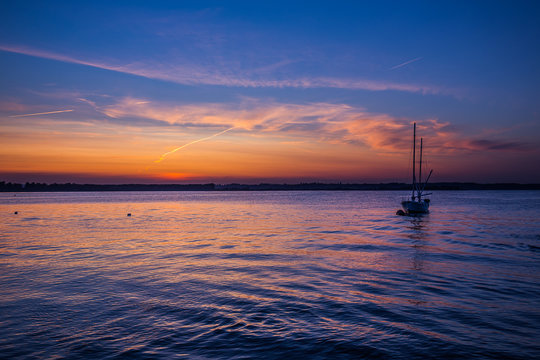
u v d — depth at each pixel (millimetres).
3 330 9438
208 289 13359
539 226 39156
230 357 7875
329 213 64500
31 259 19469
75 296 12492
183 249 23062
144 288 13523
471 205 93500
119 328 9570
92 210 76938
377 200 149750
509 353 8031
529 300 11984
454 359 7738
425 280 14781
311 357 7848
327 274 15883
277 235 31078
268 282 14430
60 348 8359
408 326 9625
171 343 8602
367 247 24016
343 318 10227
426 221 46375
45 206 96188
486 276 15531
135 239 28344
